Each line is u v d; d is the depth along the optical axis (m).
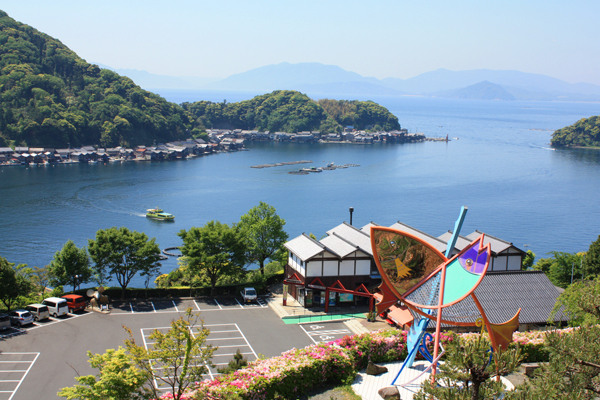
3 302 60.72
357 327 53.84
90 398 28.20
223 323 55.16
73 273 65.62
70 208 161.88
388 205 176.88
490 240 63.66
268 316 57.88
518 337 40.06
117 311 59.03
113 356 30.09
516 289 51.66
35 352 46.34
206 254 64.69
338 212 165.00
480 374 24.78
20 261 108.69
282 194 195.25
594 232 143.75
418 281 33.97
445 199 188.50
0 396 37.75
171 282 78.06
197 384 31.23
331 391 35.25
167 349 29.03
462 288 32.31
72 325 53.91
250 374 33.00
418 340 33.84
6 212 153.25
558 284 71.19
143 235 66.19
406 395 34.50
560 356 25.20
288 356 36.22
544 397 23.50
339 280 61.00
